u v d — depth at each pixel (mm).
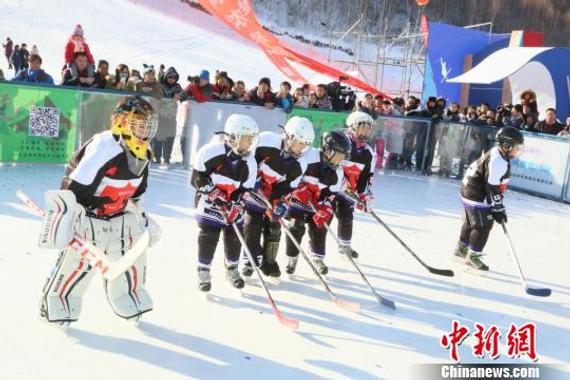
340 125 10055
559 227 7871
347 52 34344
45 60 20578
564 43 47594
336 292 4555
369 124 5203
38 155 7930
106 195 3246
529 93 11922
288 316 3990
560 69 13711
